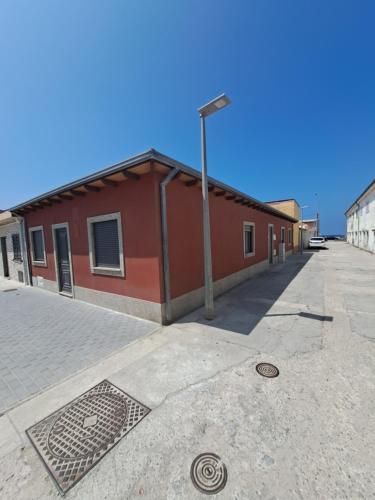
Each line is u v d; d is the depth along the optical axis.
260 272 10.62
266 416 2.15
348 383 2.63
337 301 5.92
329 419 2.09
